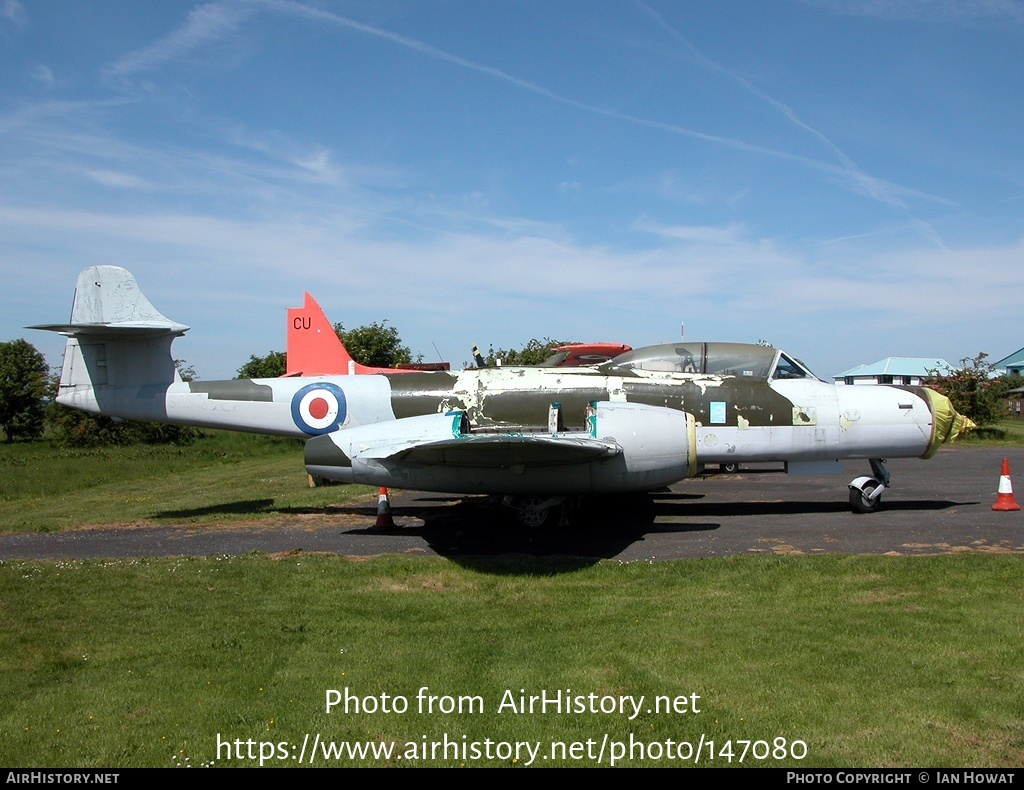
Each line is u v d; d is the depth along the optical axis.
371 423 11.09
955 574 6.85
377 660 5.22
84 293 11.43
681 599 6.49
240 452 25.77
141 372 11.45
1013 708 4.25
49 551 9.05
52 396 36.22
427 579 7.34
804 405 10.40
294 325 19.88
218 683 4.87
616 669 4.96
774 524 9.66
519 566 7.73
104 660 5.30
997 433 25.89
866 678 4.70
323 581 7.30
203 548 9.09
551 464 9.22
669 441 9.29
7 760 3.94
